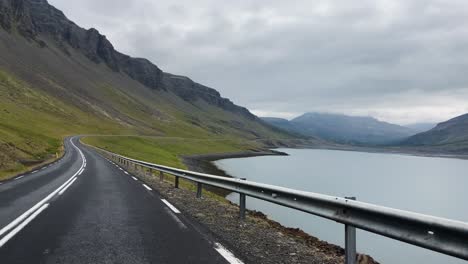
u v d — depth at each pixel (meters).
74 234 8.09
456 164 178.75
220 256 6.52
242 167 86.44
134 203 12.89
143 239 7.71
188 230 8.67
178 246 7.17
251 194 9.70
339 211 6.22
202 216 10.71
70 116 162.50
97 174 26.08
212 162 100.31
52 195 14.73
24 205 12.16
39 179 22.08
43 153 58.47
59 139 92.38
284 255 6.84
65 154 57.91
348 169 100.75
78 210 11.23
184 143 152.62
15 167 33.94
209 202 14.15
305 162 122.62
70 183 19.61
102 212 10.96
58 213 10.69
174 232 8.43
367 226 5.42
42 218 9.91
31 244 7.21
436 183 75.38
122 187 18.17
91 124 162.50
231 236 8.22
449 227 4.05
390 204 43.06
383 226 5.15
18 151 50.03
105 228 8.75
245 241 7.79
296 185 53.91
